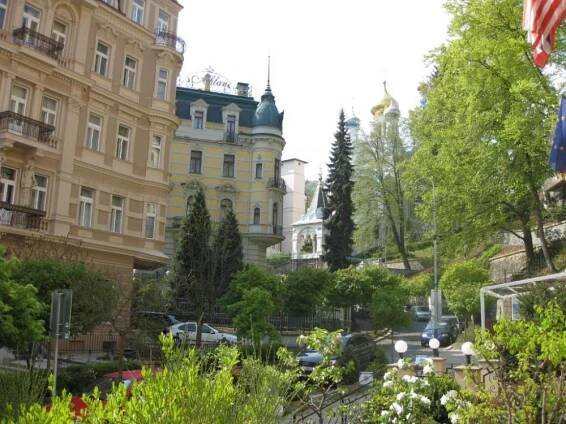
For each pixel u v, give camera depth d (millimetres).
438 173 32531
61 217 26375
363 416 9664
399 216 62031
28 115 25453
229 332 32312
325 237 60469
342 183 60250
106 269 24609
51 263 18281
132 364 17703
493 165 28266
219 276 37688
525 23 10977
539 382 7867
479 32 27203
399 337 44156
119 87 30156
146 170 31406
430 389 10023
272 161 55000
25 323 13000
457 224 33594
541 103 24906
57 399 4473
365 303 40875
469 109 27469
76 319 17625
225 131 54938
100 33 29359
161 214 32094
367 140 63469
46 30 26484
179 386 4816
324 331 9148
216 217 53406
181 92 55219
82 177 27797
